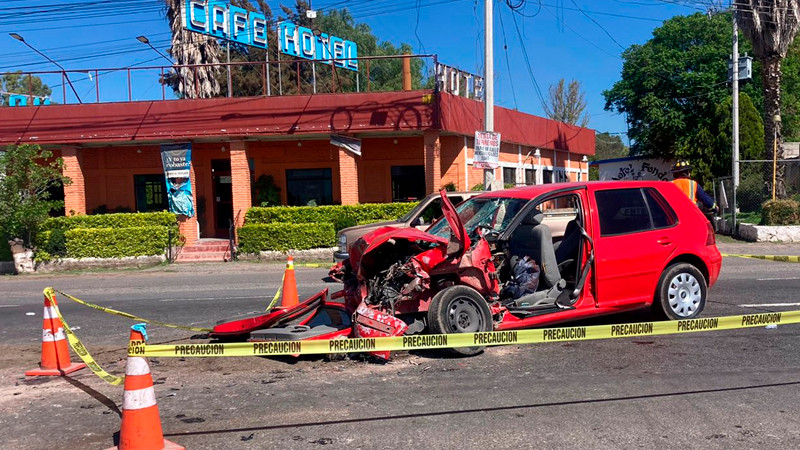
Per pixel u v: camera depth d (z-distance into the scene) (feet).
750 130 90.33
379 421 16.24
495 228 24.02
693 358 21.35
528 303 23.25
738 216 76.07
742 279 39.11
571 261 24.80
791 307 29.09
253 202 73.46
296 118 65.72
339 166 68.90
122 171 75.87
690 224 25.36
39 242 61.11
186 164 67.72
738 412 16.35
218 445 14.98
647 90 107.55
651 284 24.31
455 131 67.15
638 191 24.89
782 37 71.72
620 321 25.71
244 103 66.08
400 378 19.81
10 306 37.50
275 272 53.21
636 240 24.02
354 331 21.16
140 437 13.93
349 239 40.50
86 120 67.05
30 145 60.64
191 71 101.50
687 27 104.68
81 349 18.54
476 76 74.33
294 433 15.61
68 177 64.18
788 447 14.21
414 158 72.54
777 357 21.34
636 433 15.11
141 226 63.77
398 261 21.72
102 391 19.56
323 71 134.92
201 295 39.75
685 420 15.87
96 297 40.65
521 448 14.37
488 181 56.59
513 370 20.36
